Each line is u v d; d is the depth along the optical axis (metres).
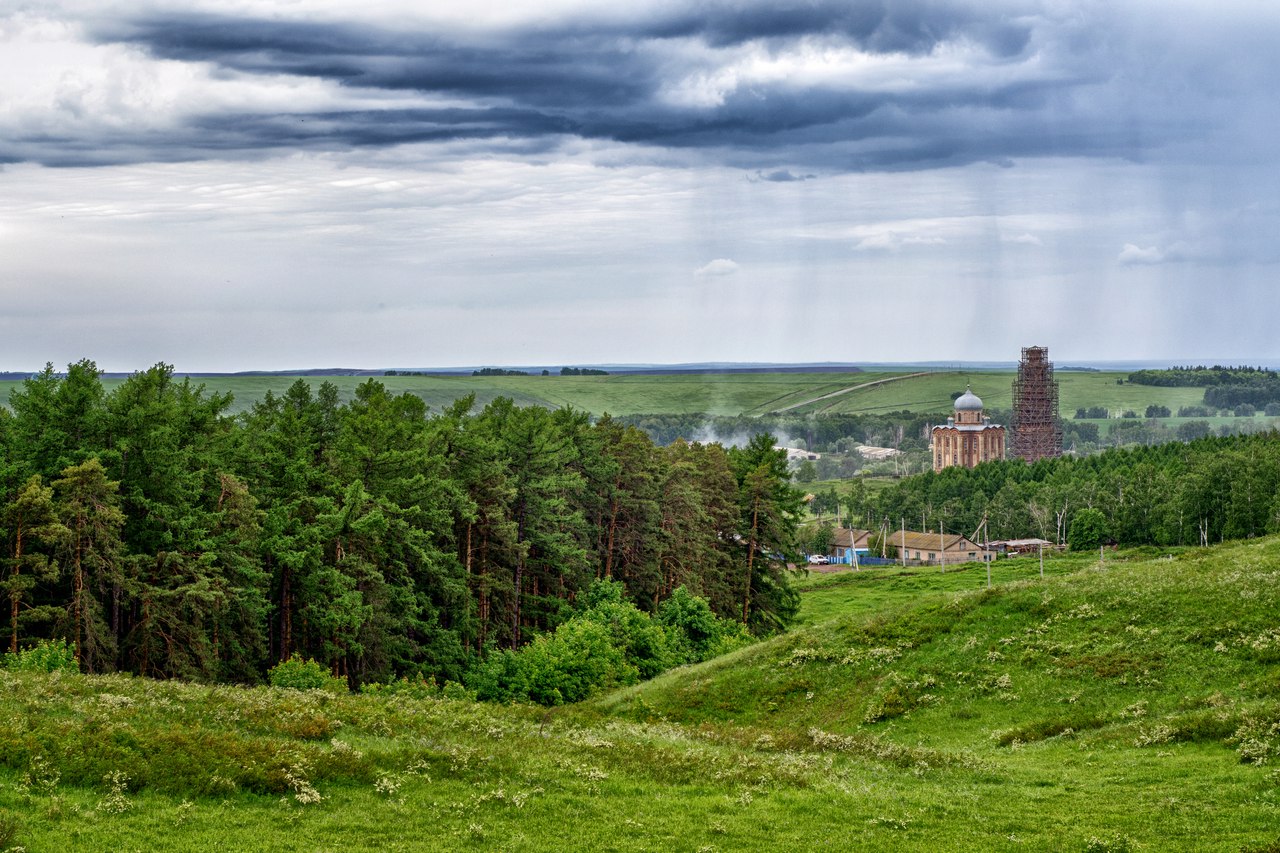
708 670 54.09
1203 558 54.28
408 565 65.44
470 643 68.56
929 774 32.22
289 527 58.62
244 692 35.38
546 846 23.69
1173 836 24.83
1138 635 44.91
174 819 23.08
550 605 76.50
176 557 50.66
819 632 55.12
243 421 77.81
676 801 27.48
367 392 94.38
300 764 26.72
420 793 26.52
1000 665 46.06
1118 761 32.59
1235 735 32.41
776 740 37.31
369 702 37.09
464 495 67.81
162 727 28.47
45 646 42.75
